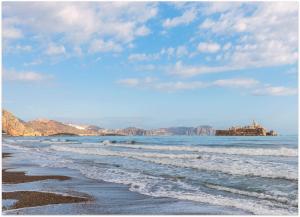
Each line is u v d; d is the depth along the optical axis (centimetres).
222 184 1484
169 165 2234
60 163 2602
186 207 1084
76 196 1270
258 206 1089
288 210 1038
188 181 1600
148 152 3512
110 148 4606
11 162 2722
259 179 1554
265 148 3766
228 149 3600
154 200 1197
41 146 5972
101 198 1233
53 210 1048
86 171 2056
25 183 1622
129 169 2116
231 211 1027
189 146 4688
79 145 6081
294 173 1659
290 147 4031
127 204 1135
